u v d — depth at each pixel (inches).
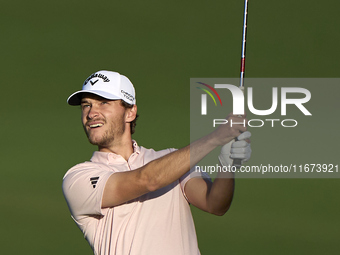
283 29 2114.9
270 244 1093.8
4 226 1171.9
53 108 1838.1
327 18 2156.7
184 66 1978.3
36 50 2089.1
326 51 2023.9
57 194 1344.7
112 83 578.9
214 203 534.6
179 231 538.9
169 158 501.7
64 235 1139.3
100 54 2057.1
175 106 1791.3
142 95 1846.7
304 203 1284.4
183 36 2119.8
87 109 583.2
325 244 1097.4
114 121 576.4
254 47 2041.1
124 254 526.9
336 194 1328.7
